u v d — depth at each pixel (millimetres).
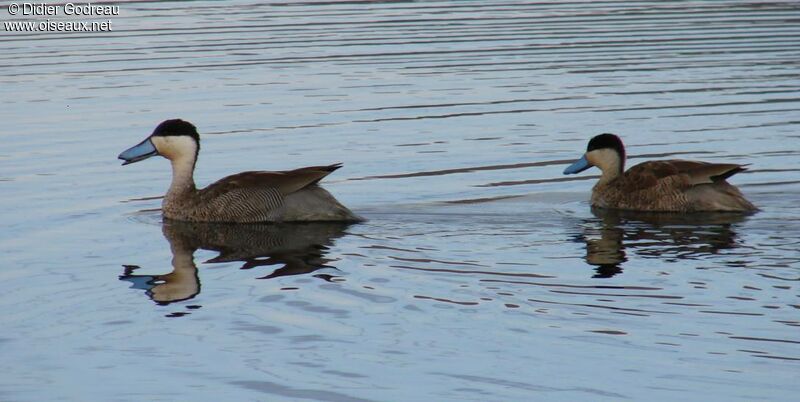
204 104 24469
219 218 16859
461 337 11555
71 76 27375
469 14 36625
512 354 11102
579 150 20906
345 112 23781
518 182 18984
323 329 11898
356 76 27234
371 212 17141
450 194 18172
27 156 20609
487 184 18781
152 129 22422
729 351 10992
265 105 24375
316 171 16859
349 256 14602
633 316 11969
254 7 38094
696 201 16828
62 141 21609
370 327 11914
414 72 27641
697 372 10562
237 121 23062
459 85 26266
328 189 18469
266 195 16766
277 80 26766
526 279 13359
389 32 33125
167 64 28625
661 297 12555
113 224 16750
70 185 18891
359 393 10391
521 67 28266
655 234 15492
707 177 16891
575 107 24156
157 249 15312
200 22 34844
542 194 18266
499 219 16609
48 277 13977
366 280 13492
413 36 32438
